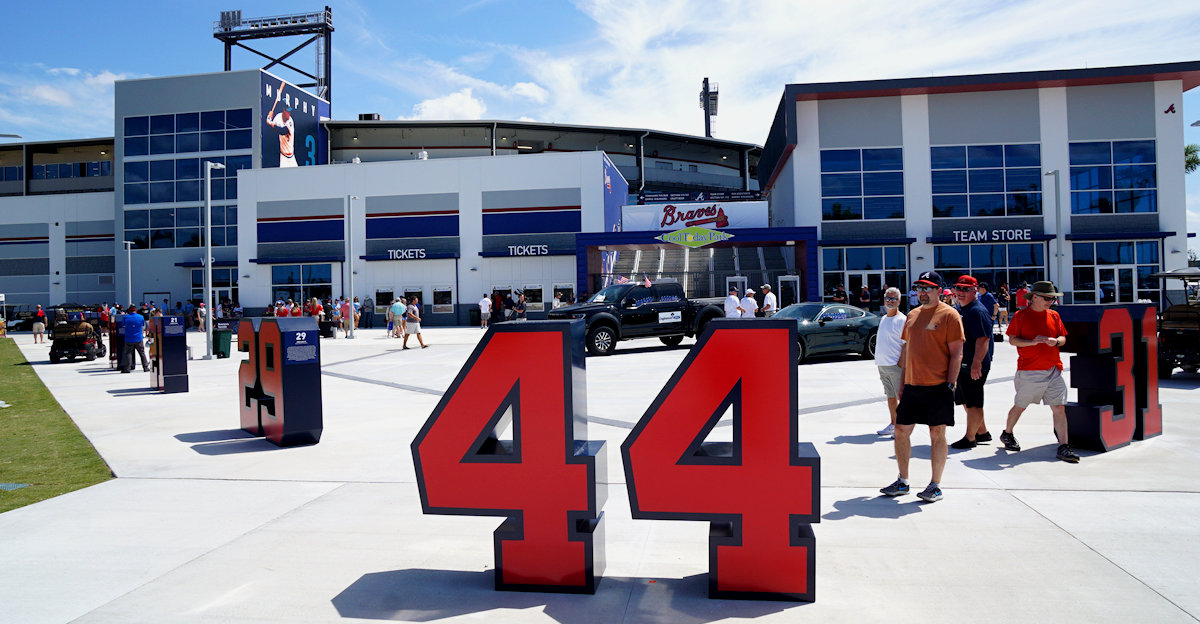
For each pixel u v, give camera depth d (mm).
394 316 27312
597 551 3752
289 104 46719
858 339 15508
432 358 18297
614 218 41469
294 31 59469
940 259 30312
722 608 3426
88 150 55750
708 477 3586
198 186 43312
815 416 8664
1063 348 6980
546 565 3662
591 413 9180
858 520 4695
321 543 4441
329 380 13727
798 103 30797
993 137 29953
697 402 3604
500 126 52812
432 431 3822
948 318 4973
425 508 3830
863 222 30578
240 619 3342
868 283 30688
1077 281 29547
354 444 7527
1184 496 5121
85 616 3391
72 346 20344
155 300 43500
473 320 36562
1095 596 3443
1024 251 29906
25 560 4168
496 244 37156
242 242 38562
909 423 5125
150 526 4797
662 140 59594
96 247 47844
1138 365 7105
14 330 44719
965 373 6629
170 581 3828
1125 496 5145
